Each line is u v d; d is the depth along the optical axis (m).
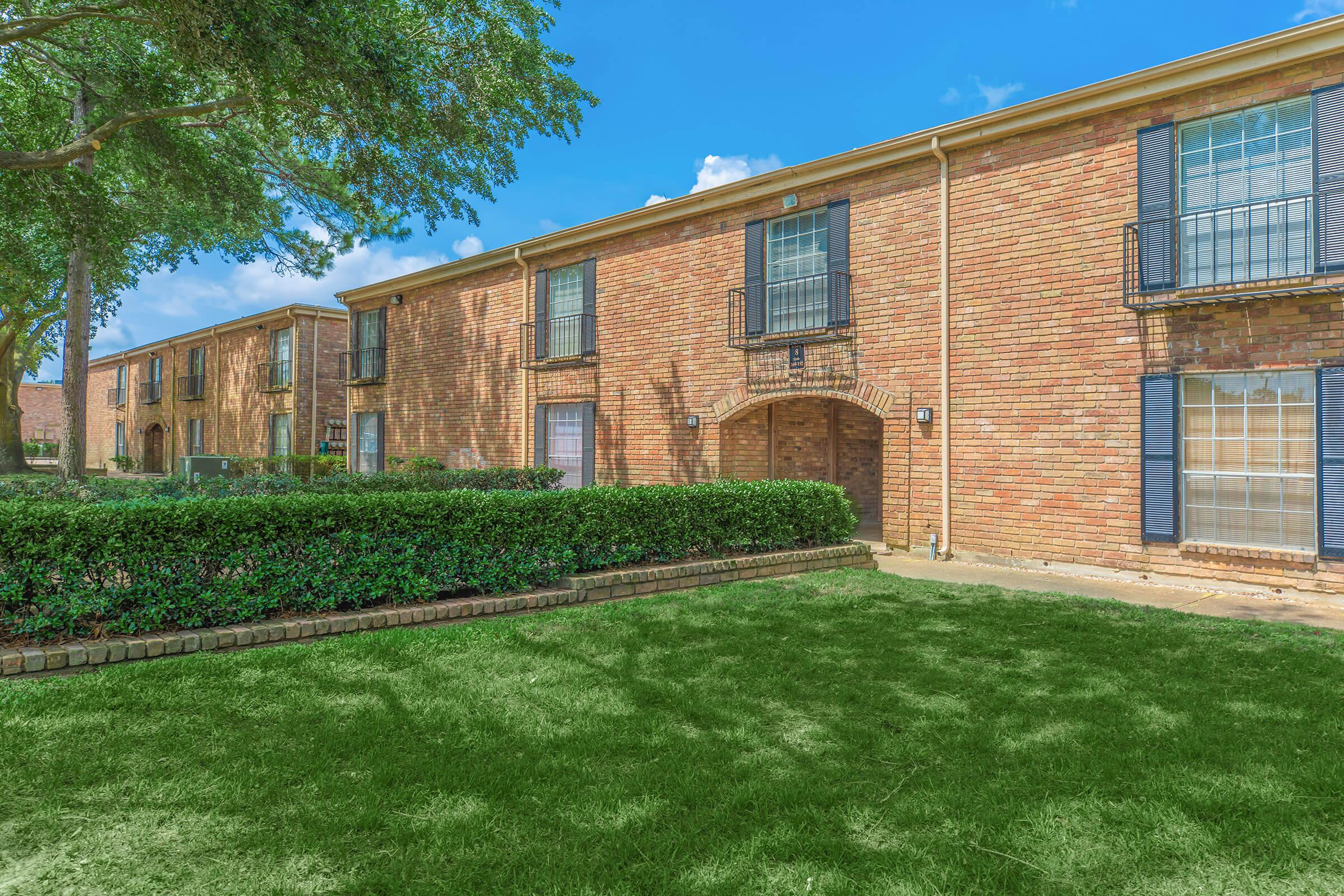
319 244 16.38
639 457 12.98
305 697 4.03
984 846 2.61
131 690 4.02
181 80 11.04
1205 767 3.24
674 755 3.34
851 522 9.23
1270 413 7.46
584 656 4.88
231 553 5.19
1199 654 5.02
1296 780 3.11
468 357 16.31
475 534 6.26
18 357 27.11
